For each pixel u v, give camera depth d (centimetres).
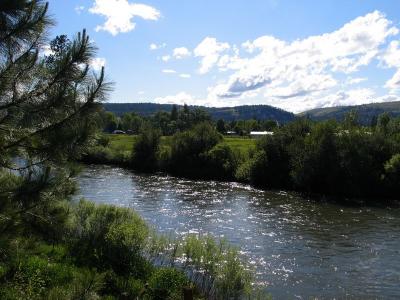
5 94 597
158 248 1992
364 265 2211
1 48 576
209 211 3662
